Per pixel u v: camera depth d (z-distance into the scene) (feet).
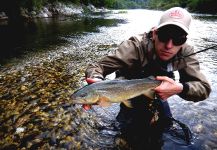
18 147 3.28
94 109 4.30
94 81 2.57
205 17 29.45
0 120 3.93
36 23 19.93
